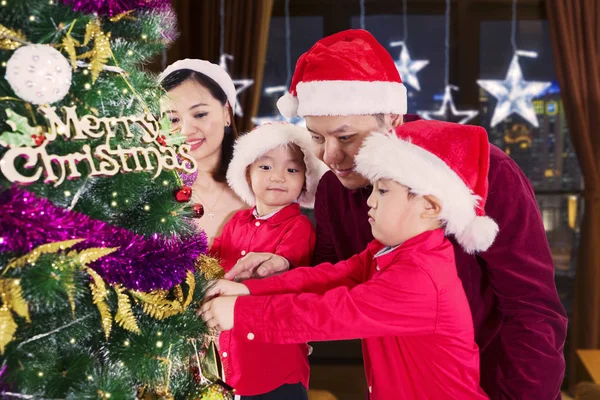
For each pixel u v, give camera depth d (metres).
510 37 3.86
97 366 0.95
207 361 1.14
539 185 3.89
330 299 1.09
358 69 1.26
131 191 0.95
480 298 1.29
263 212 1.58
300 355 1.49
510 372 1.17
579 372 2.69
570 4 3.54
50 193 0.89
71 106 0.91
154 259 0.96
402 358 1.19
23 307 0.81
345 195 1.46
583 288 3.59
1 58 0.84
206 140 1.75
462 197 1.12
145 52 1.05
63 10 0.89
